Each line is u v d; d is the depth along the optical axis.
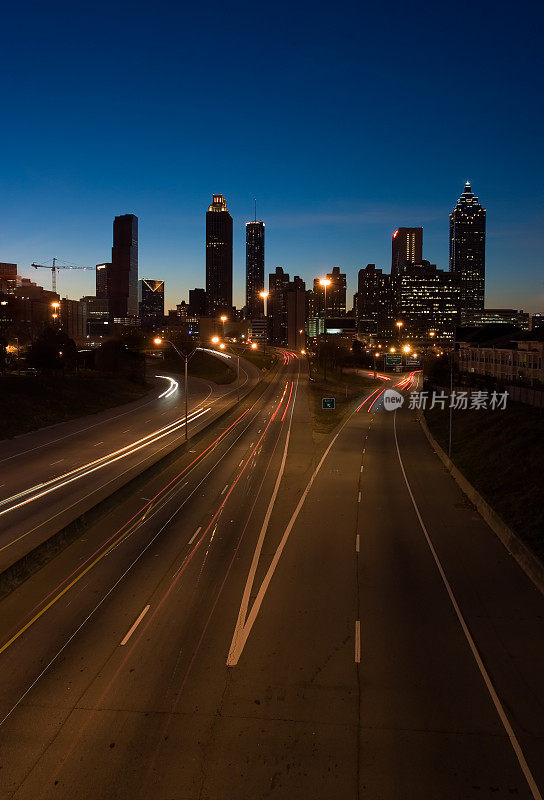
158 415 80.31
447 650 18.59
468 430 59.03
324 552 27.78
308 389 114.62
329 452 55.06
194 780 12.77
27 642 18.73
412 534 30.81
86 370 123.62
